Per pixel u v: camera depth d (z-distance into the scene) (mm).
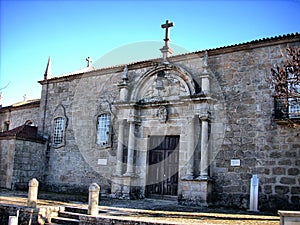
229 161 13164
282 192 11906
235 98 13562
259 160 12570
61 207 10461
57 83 19766
